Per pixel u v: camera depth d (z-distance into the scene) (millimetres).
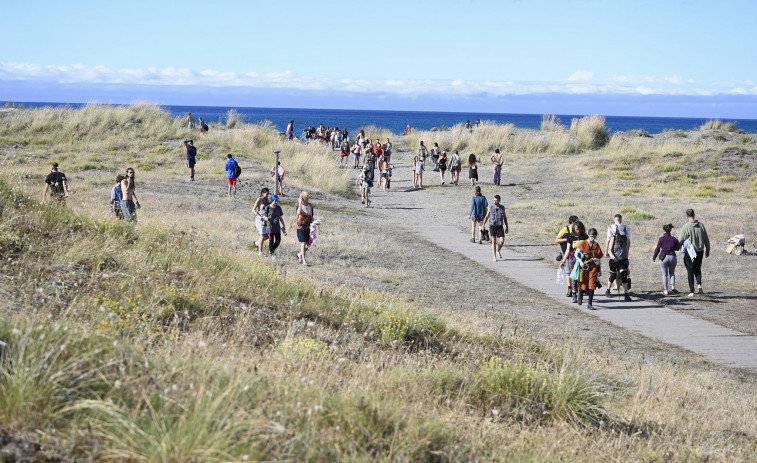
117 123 49938
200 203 28469
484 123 67062
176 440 4816
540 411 8859
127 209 17609
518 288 19203
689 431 8828
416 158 43875
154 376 6000
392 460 5777
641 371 11297
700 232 18906
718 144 53688
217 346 8172
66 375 5453
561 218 31906
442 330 12906
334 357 8930
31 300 8242
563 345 12930
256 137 49969
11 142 43250
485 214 26125
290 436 5555
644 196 38594
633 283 20484
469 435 7047
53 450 4465
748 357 13477
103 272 10773
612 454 7484
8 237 10984
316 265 19094
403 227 29625
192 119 51719
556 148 58719
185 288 11367
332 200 35906
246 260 15258
